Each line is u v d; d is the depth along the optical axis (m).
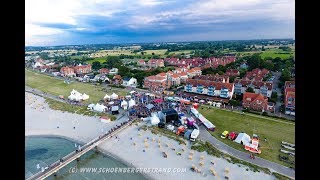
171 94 109.25
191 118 75.88
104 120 81.06
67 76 164.75
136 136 68.88
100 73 163.12
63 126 79.00
